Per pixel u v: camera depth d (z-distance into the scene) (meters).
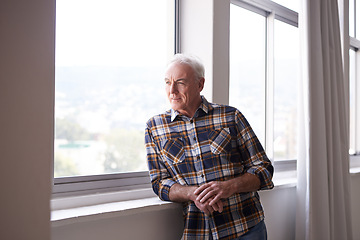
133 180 2.06
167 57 2.31
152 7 2.22
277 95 3.12
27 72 1.19
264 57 2.97
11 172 1.16
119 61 2.05
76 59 1.85
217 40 2.25
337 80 3.06
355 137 4.27
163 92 2.29
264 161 1.82
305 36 2.69
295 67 3.31
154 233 1.88
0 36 1.14
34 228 1.19
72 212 1.61
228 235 1.75
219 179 1.76
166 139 1.81
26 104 1.19
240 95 2.76
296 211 2.71
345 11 3.54
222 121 1.81
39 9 1.22
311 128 2.66
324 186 2.70
